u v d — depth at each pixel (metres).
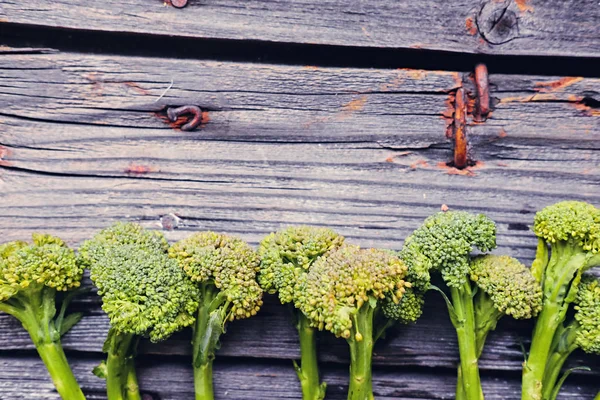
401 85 0.60
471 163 0.60
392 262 0.56
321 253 0.57
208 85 0.60
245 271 0.57
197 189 0.60
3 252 0.57
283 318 0.60
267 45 0.61
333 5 0.60
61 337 0.60
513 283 0.57
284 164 0.61
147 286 0.56
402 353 0.60
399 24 0.60
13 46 0.60
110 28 0.60
